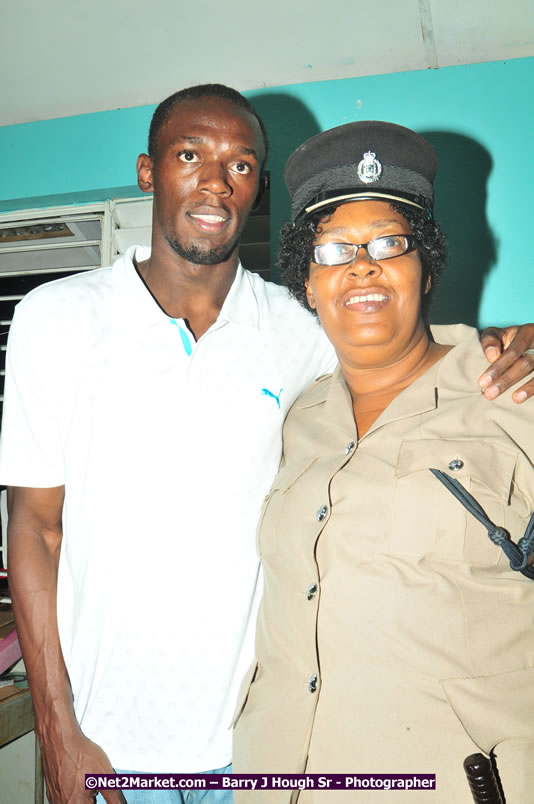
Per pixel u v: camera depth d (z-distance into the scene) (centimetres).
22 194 286
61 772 143
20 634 149
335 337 138
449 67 256
